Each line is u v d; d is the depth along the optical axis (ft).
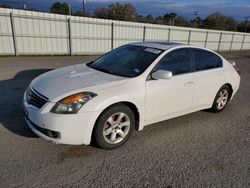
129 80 10.87
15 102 15.93
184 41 86.17
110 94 9.96
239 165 9.98
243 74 36.06
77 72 12.09
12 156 9.57
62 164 9.28
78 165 9.29
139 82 11.02
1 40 45.85
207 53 14.71
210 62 14.84
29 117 9.95
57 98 9.36
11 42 47.11
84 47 58.59
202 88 13.99
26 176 8.43
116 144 10.66
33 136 11.21
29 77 25.23
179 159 10.17
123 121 10.85
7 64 34.45
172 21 168.76
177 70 12.69
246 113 16.90
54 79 11.09
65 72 12.28
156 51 12.59
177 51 12.96
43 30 50.80
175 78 12.37
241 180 8.93
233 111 17.12
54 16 51.42
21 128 11.98
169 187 8.31
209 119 15.21
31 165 9.07
